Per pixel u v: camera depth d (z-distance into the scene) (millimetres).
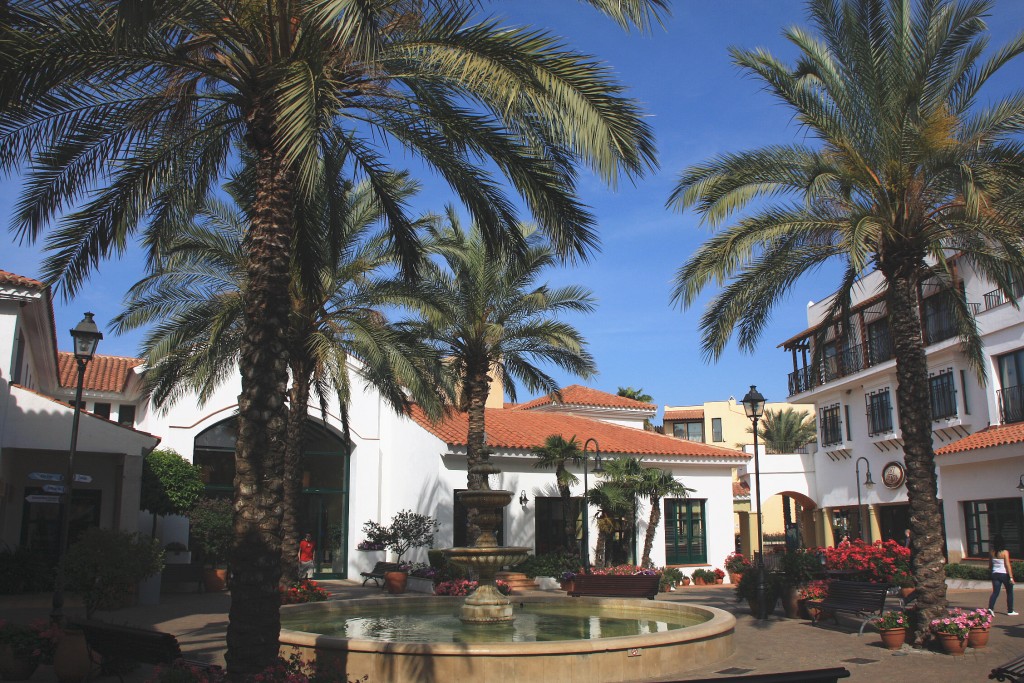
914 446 12641
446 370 21734
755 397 17203
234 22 8320
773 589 16938
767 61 13219
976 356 16281
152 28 8195
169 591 23281
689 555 29875
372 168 11555
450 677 9164
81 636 9695
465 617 12758
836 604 14609
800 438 51812
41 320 19094
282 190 8312
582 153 7816
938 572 12273
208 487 26500
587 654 9477
